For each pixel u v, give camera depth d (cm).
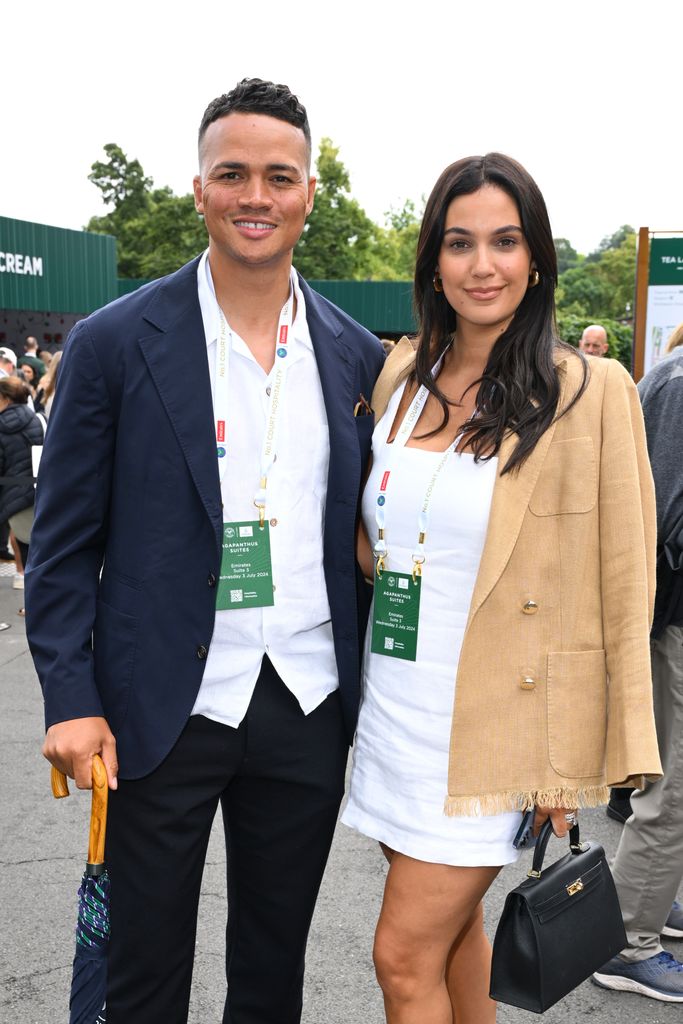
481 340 194
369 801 197
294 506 191
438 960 193
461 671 184
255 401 188
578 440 181
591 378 184
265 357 191
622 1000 275
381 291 2589
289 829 202
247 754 193
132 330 183
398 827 191
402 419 203
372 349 212
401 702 192
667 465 275
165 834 190
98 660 188
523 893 184
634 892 277
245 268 184
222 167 179
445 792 187
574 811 187
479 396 189
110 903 192
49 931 300
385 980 193
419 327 203
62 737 178
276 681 193
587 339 762
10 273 1814
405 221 7438
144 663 184
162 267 5344
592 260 10600
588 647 186
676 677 271
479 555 184
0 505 759
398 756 192
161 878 191
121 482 185
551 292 192
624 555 180
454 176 188
